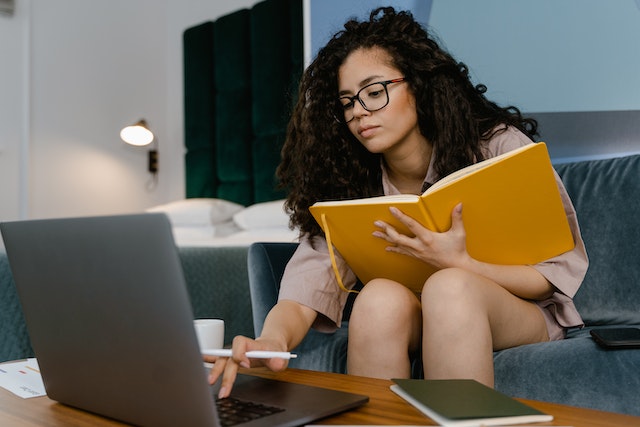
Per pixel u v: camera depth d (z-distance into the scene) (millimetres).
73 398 742
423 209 980
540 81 1841
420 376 1131
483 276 1049
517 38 1885
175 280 564
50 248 687
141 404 641
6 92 3635
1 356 1508
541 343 1081
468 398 658
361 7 2193
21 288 753
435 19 2055
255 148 3467
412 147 1321
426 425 614
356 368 1039
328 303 1181
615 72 1711
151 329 601
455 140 1259
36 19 3746
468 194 966
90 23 3982
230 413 653
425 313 963
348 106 1295
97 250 630
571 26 1786
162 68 4312
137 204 4160
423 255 1035
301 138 1438
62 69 3850
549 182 977
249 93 3559
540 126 1842
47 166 3770
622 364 942
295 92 2291
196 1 4078
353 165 1403
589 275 1458
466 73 1359
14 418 714
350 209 1058
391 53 1251
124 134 3840
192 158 3926
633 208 1442
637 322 1383
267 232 2908
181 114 4227
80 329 688
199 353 567
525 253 1101
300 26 3195
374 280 1093
